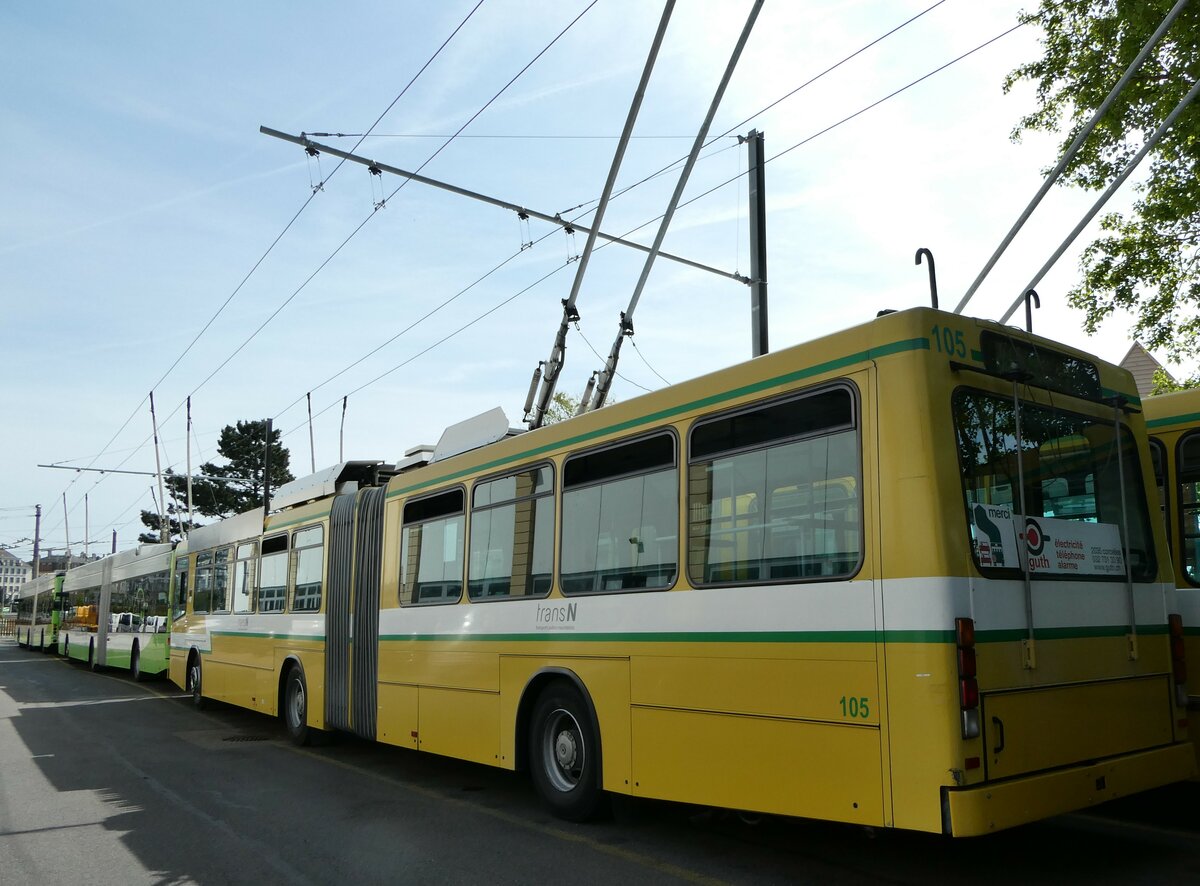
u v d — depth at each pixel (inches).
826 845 244.4
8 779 374.3
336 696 411.5
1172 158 495.5
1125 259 548.4
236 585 561.0
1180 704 222.4
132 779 369.4
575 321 371.9
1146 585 222.1
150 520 2363.4
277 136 425.7
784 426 209.8
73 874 238.7
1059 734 189.5
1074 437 215.8
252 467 2297.0
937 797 170.4
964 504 182.9
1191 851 231.3
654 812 285.7
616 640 250.5
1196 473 262.8
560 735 277.9
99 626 1040.2
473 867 233.6
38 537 2605.8
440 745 329.1
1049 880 208.7
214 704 663.8
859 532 189.6
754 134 530.9
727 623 216.4
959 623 175.0
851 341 197.9
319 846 258.8
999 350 200.8
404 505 373.7
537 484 293.1
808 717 195.2
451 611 329.4
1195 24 453.1
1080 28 528.1
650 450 247.9
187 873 236.5
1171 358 574.9
